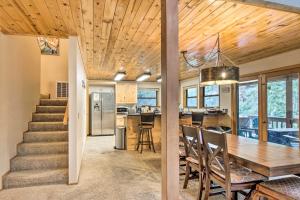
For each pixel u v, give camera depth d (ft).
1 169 10.80
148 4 7.77
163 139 5.89
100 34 11.18
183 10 8.29
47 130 15.08
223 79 9.93
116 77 26.30
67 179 11.62
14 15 8.65
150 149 20.15
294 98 14.37
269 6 7.03
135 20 9.25
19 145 13.06
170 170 5.69
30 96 15.79
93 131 29.14
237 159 7.60
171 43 5.74
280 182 7.16
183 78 29.14
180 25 9.80
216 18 9.07
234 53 15.07
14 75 12.34
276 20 9.30
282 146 9.37
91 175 12.82
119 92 31.09
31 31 10.71
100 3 7.68
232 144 9.84
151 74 25.49
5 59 11.01
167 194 5.65
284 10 7.34
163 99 5.90
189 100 29.25
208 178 8.50
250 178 7.60
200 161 9.08
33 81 16.62
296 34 11.10
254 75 17.71
